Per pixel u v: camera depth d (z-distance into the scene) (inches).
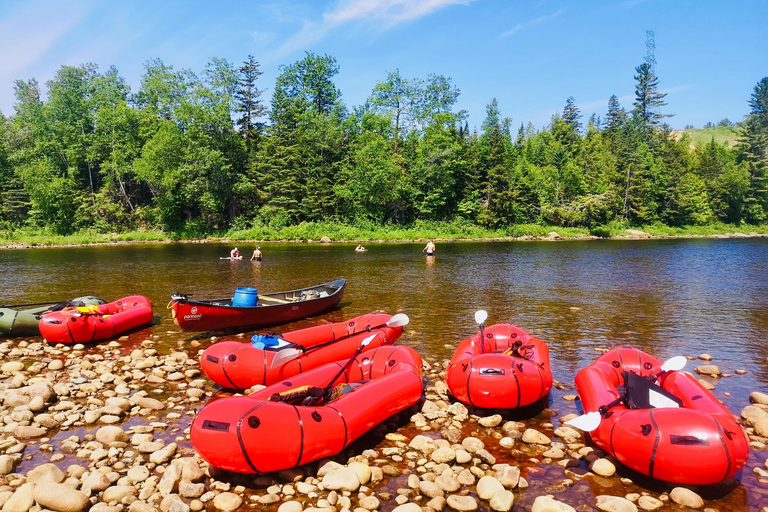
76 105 2279.8
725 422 217.3
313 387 263.9
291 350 319.0
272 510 205.8
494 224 2252.7
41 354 422.9
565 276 890.7
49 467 225.8
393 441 270.1
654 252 1423.5
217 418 219.1
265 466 219.8
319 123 2228.1
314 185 2112.5
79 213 2096.5
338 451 242.1
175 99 2231.8
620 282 812.6
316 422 232.7
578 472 236.4
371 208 2187.5
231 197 2218.3
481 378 286.0
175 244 1807.3
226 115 2175.2
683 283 801.6
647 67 4313.5
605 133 3467.0
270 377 327.3
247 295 513.0
